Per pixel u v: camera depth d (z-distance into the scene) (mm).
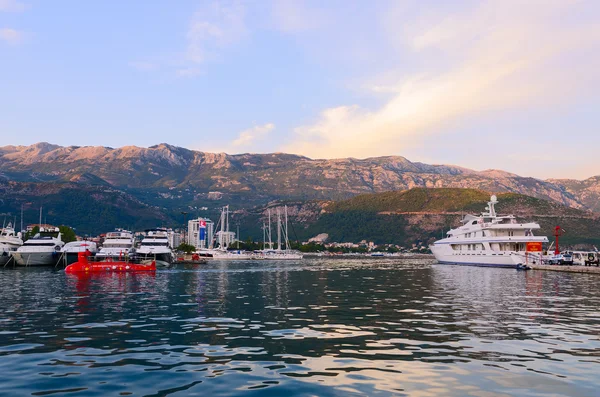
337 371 15047
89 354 17344
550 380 14070
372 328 23109
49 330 22391
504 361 16344
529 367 15539
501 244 95688
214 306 32406
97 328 23016
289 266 114125
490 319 26109
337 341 19828
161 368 15359
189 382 13805
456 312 29156
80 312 29000
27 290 44156
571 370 15180
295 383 13719
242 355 17266
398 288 47906
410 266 112125
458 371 15062
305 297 38719
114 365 15742
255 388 13250
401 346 18812
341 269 95812
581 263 92312
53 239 104125
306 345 19016
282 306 32438
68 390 13031
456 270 87562
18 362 16094
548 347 18609
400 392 12930
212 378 14219
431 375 14586
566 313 28656
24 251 97625
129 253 101562
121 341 19781
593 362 16250
